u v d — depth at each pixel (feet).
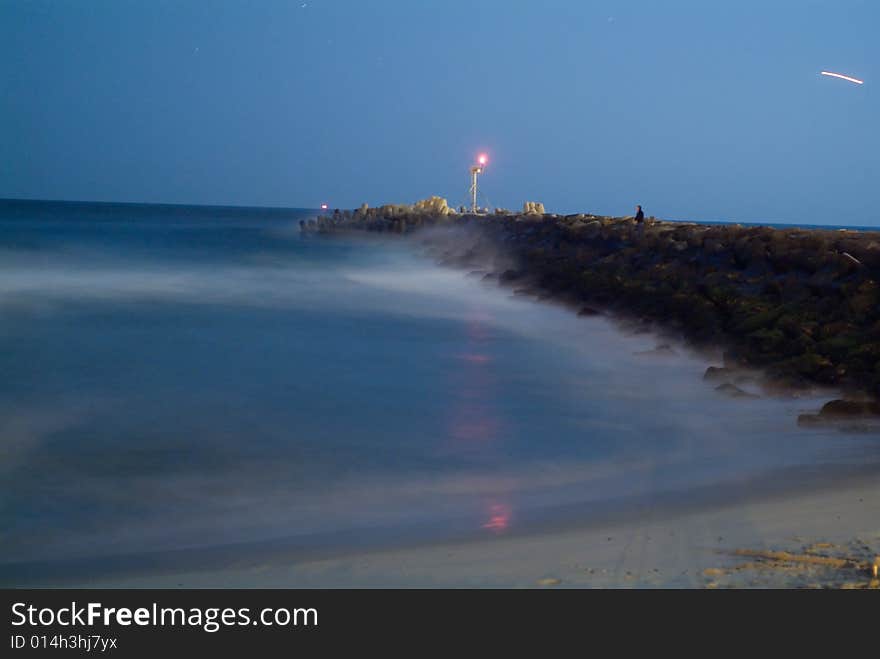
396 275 108.47
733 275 68.85
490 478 31.63
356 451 35.01
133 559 23.94
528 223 124.36
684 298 63.41
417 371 51.78
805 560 21.20
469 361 55.16
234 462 33.27
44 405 41.60
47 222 266.77
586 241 102.78
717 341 54.39
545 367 53.31
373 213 189.37
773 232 77.97
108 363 51.67
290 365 52.65
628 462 33.68
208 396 44.09
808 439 35.50
